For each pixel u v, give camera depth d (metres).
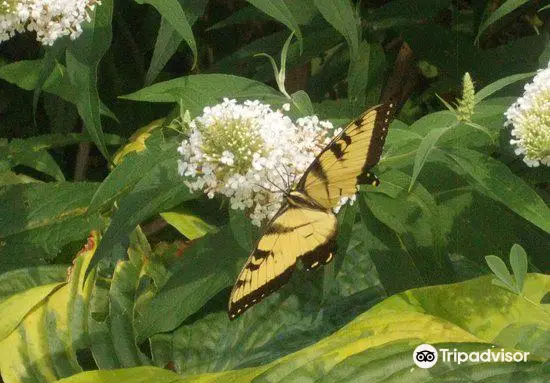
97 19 0.62
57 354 0.61
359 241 0.66
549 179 0.65
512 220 0.61
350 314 0.63
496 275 0.58
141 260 0.65
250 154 0.55
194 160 0.56
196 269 0.61
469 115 0.57
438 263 0.59
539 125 0.56
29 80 0.68
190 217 0.67
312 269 0.57
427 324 0.58
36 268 0.65
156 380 0.58
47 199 0.65
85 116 0.62
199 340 0.63
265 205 0.57
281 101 0.60
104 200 0.59
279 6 0.60
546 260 0.62
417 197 0.59
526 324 0.58
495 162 0.57
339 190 0.56
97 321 0.63
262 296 0.55
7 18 0.59
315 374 0.56
